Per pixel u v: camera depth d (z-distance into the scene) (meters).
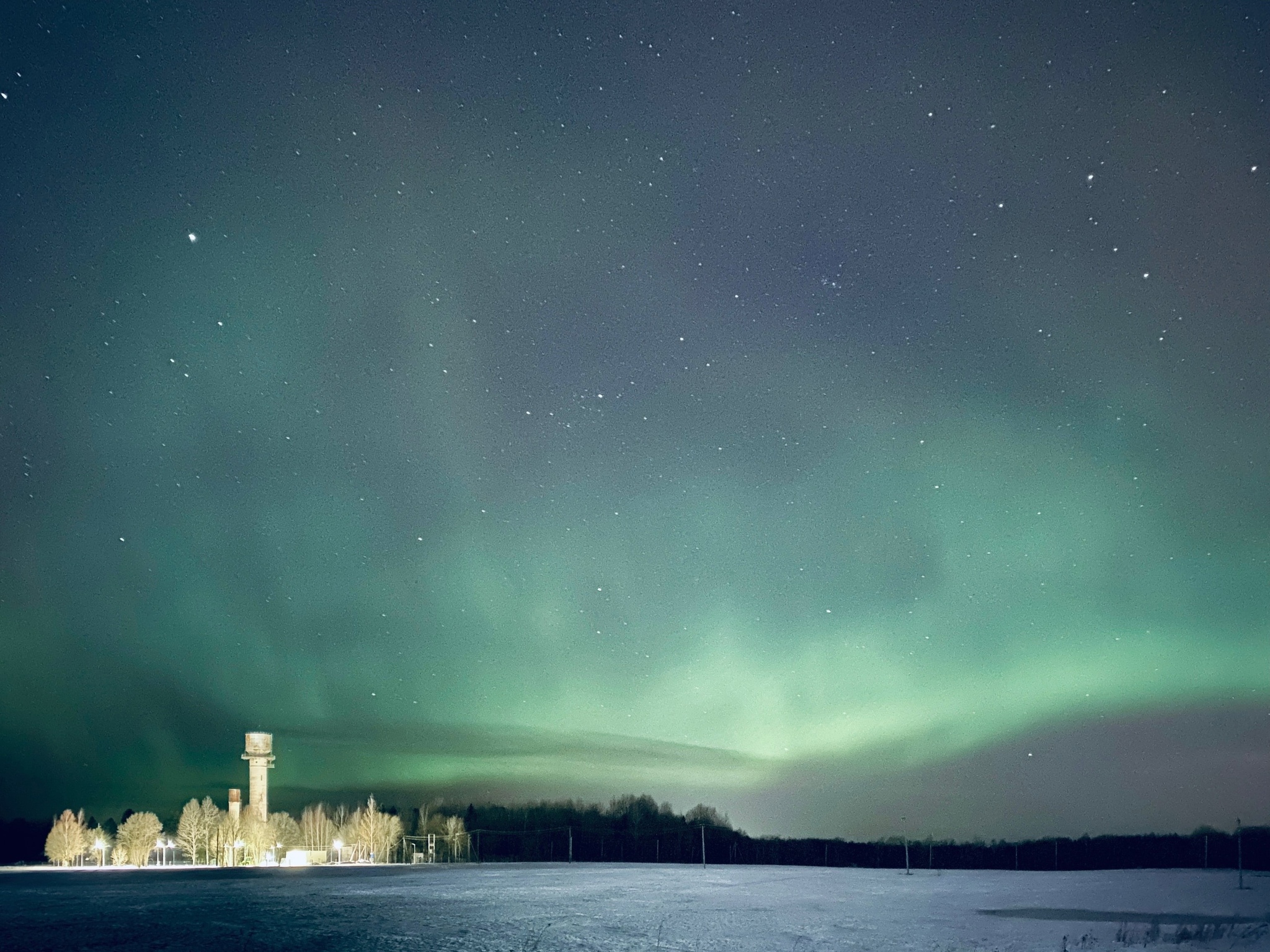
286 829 193.00
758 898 71.56
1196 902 63.12
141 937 47.84
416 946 43.03
